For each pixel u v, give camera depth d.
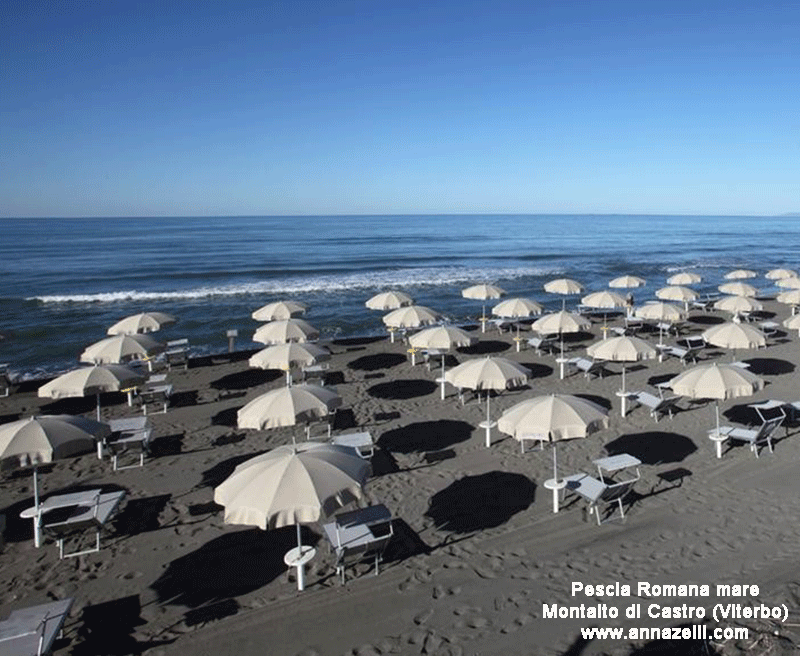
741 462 9.64
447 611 6.05
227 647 5.63
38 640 5.10
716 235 98.00
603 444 10.65
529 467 9.73
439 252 60.97
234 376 15.93
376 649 5.52
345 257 54.69
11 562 7.27
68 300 29.50
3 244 74.06
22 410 13.38
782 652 5.18
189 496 9.02
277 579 6.76
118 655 5.58
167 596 6.50
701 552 6.99
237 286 34.66
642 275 40.12
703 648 5.32
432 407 13.02
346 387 14.62
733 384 8.89
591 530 7.61
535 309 16.48
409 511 8.27
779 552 6.92
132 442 10.09
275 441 11.28
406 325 15.48
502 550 7.20
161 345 13.38
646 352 11.64
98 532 7.45
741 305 18.33
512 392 14.04
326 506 5.49
